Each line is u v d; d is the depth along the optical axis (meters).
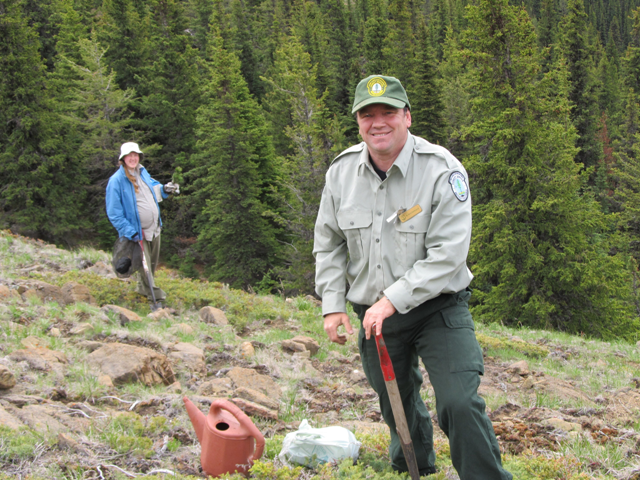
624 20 136.62
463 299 2.53
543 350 7.76
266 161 33.19
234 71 32.00
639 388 6.14
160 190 7.12
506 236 18.83
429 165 2.49
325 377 5.70
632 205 35.16
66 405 3.84
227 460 2.81
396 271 2.53
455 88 37.47
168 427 3.57
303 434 3.16
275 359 6.00
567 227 18.98
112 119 37.34
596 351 8.34
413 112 32.28
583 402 5.25
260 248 31.17
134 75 40.09
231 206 30.80
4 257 9.41
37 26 43.59
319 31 61.69
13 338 5.18
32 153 30.72
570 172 19.39
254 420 4.04
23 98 30.30
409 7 81.00
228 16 57.38
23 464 2.82
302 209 27.22
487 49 19.59
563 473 3.20
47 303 6.73
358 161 2.68
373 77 2.47
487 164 19.80
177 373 5.13
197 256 35.69
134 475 2.88
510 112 18.61
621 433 4.29
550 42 81.44
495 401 5.15
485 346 7.61
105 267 9.42
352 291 2.73
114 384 4.44
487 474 2.28
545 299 19.00
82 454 2.99
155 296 7.66
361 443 3.34
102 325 6.06
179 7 40.12
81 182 33.12
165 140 39.22
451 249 2.33
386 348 2.49
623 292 19.14
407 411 2.76
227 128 30.97
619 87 67.50
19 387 4.00
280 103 42.31
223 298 8.34
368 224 2.58
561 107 19.23
